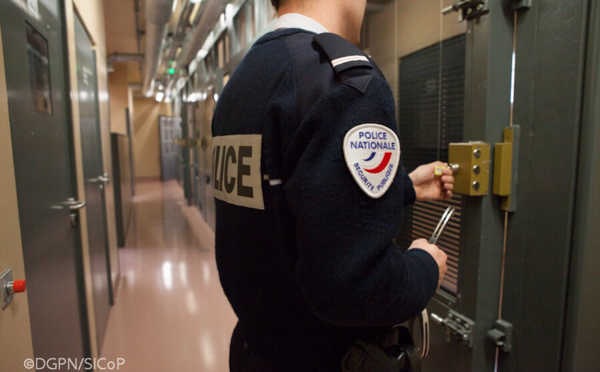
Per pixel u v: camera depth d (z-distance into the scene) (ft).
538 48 3.08
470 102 3.46
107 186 10.18
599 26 2.65
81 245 6.18
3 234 2.83
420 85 4.25
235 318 9.07
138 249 14.75
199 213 21.79
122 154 16.60
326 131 1.61
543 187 3.11
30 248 3.85
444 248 4.02
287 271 2.00
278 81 1.88
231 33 11.66
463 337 3.62
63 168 5.52
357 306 1.63
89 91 8.19
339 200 1.58
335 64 1.72
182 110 28.73
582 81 2.77
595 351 3.09
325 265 1.57
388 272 1.67
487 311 3.60
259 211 2.01
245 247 2.19
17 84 3.69
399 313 1.79
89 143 7.78
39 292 4.06
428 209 4.25
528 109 3.19
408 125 4.53
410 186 2.90
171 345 7.91
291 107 1.75
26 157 3.87
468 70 3.46
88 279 6.55
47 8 5.00
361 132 1.63
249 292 2.24
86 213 6.86
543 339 3.19
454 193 3.81
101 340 7.90
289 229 1.86
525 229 3.30
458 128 3.73
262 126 1.92
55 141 5.15
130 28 19.22
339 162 1.59
